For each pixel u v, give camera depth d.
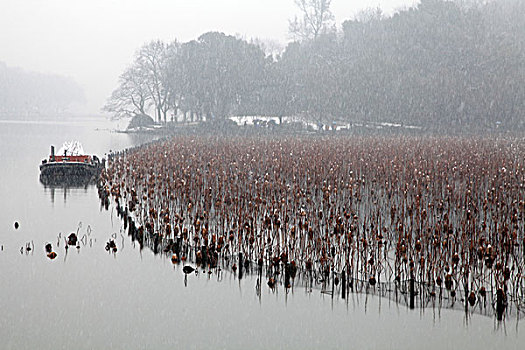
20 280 15.32
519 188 23.94
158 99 114.25
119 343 11.81
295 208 20.91
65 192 29.80
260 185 24.48
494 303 13.47
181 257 17.02
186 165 34.41
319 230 18.88
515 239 15.91
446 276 13.94
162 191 26.94
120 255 17.52
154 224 20.72
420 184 25.97
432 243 15.41
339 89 95.56
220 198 22.09
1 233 20.20
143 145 54.69
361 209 23.33
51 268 16.28
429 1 103.62
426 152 41.25
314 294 14.41
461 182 26.98
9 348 11.52
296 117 99.56
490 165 32.16
